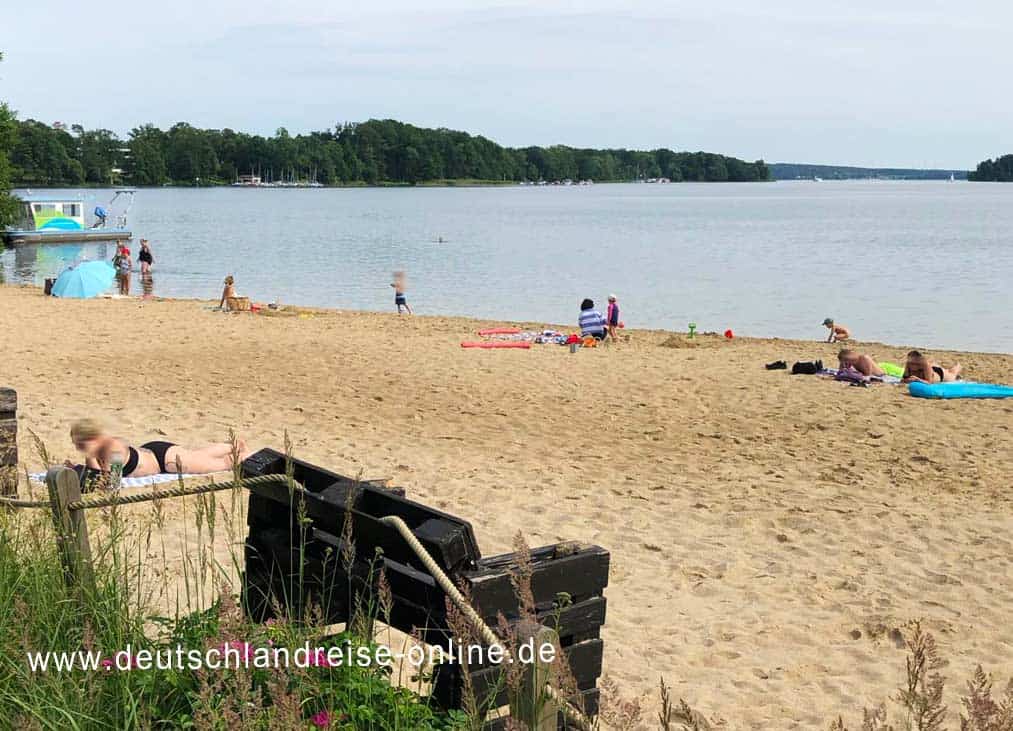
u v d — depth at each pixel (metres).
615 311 23.28
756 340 23.97
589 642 4.08
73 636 4.29
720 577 7.83
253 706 3.55
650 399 15.30
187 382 15.45
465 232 74.44
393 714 3.75
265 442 11.61
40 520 5.39
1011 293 37.22
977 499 10.10
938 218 104.19
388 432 12.52
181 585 6.30
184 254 52.62
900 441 12.65
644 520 9.20
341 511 4.34
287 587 4.67
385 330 23.78
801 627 6.88
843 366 17.27
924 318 30.92
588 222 93.06
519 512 9.32
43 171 180.75
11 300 28.33
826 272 45.16
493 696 3.69
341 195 197.88
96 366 16.78
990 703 3.11
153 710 3.76
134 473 9.17
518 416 13.84
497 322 26.53
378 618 4.18
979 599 7.43
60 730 3.69
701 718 5.41
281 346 19.94
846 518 9.37
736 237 70.75
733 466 11.34
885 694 5.85
